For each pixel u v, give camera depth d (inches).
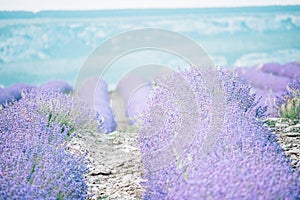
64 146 147.8
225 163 101.0
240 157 105.0
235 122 131.6
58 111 193.9
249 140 117.7
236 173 95.7
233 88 176.7
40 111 187.2
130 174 160.2
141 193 144.6
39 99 193.3
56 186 119.6
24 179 113.0
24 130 151.7
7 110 179.0
